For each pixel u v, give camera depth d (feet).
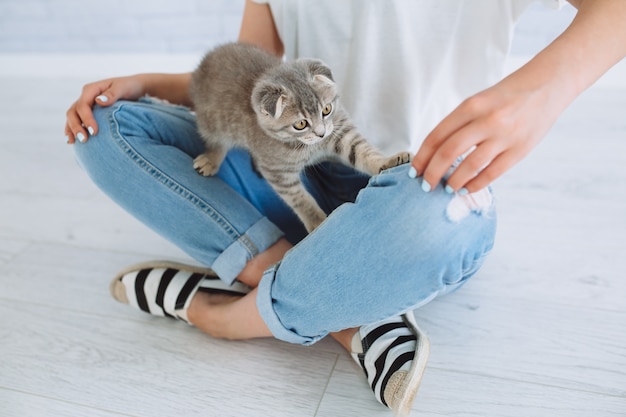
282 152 3.85
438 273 2.88
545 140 6.56
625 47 2.73
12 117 8.20
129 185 3.78
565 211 5.25
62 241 5.28
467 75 4.05
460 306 4.23
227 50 4.25
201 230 3.74
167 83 4.62
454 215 2.75
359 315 3.17
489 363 3.73
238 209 3.76
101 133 3.78
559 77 2.59
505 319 4.09
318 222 3.94
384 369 3.42
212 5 8.63
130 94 4.26
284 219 4.37
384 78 4.01
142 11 8.88
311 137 3.72
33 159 6.92
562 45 2.68
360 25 3.84
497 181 5.80
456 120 2.53
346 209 2.99
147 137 3.93
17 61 9.87
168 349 3.98
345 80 4.14
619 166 5.96
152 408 3.51
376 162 3.51
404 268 2.86
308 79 3.68
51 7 9.20
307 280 3.12
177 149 3.96
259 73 3.96
